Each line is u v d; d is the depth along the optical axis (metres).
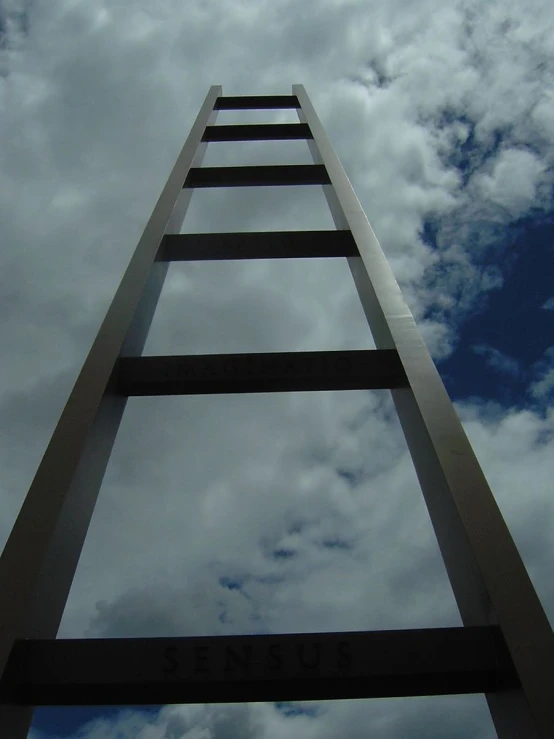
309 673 1.46
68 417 1.98
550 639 1.43
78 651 1.48
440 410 2.05
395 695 1.55
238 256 3.36
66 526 1.76
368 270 2.94
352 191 3.91
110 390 2.20
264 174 4.54
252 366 2.37
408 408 2.24
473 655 1.48
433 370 2.23
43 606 1.60
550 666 1.39
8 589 1.53
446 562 1.85
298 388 2.38
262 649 1.50
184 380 2.33
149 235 3.21
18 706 1.47
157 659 1.48
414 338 2.41
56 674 1.45
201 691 1.50
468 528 1.66
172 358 2.38
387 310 2.61
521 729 1.38
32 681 1.43
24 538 1.63
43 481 1.77
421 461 2.08
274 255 3.38
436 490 1.93
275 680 1.46
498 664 1.47
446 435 1.95
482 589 1.58
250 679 1.45
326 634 1.53
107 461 2.13
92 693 1.49
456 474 1.81
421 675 1.47
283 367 2.37
